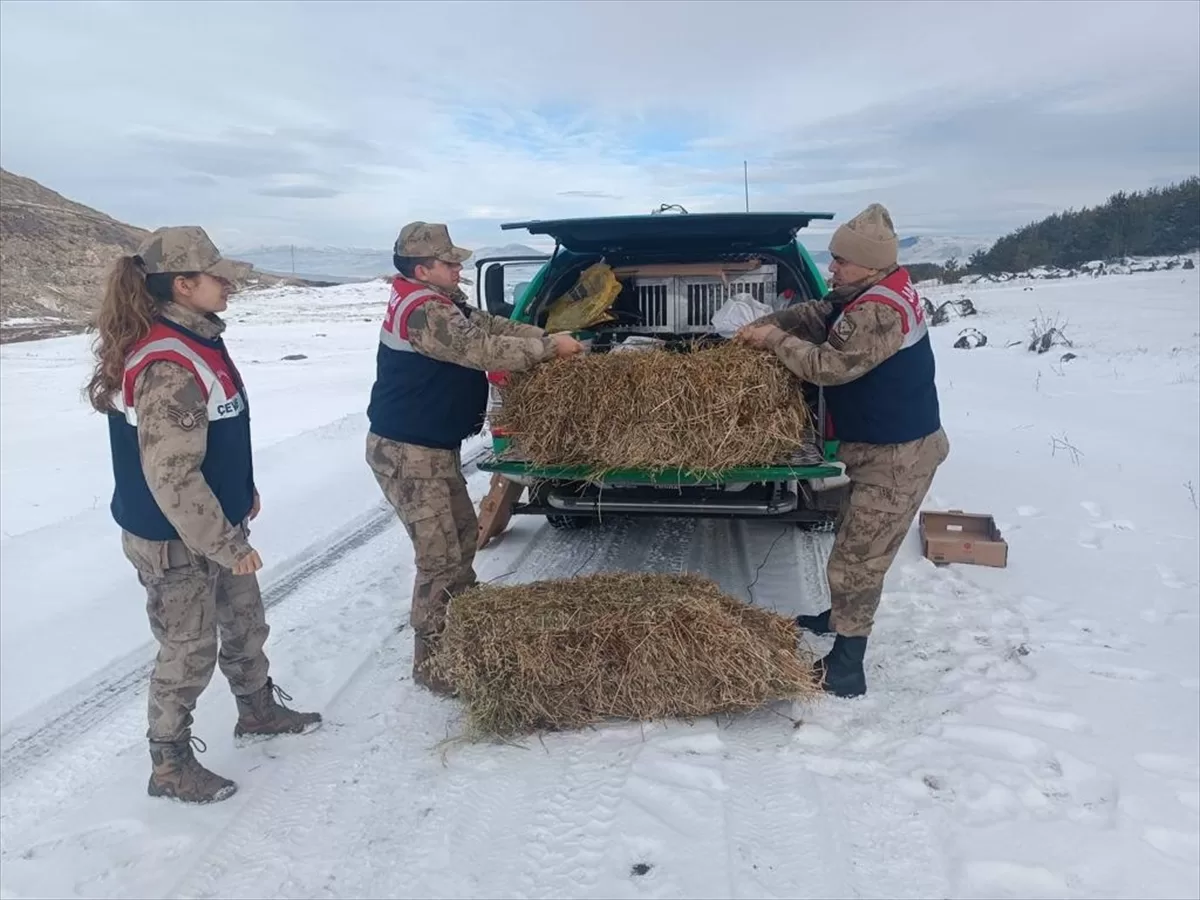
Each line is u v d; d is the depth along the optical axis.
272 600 4.81
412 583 4.99
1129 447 7.44
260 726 3.36
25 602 4.77
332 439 8.96
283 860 2.69
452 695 3.63
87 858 2.73
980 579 4.71
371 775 3.12
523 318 4.88
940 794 2.89
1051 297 23.56
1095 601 4.41
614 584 3.70
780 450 3.62
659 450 3.62
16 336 27.52
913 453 3.37
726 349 3.70
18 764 3.31
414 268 3.50
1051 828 2.71
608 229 4.68
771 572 4.91
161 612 2.87
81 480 8.22
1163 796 2.84
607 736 3.30
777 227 4.66
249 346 22.67
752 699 3.29
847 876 2.52
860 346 3.24
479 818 2.85
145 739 3.47
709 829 2.74
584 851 2.67
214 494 2.82
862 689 3.54
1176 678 3.62
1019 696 3.50
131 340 2.66
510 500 5.37
